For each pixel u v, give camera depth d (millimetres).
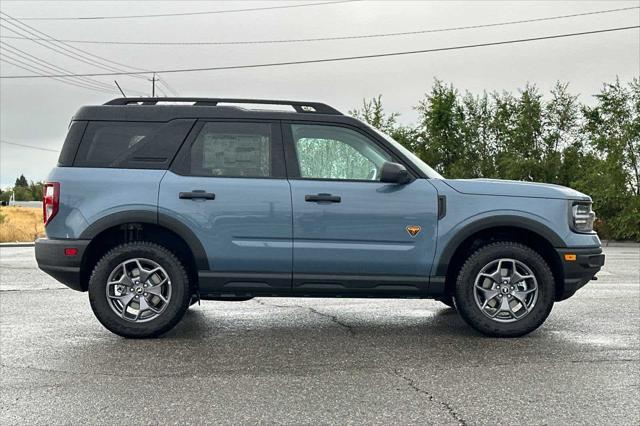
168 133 5879
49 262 5723
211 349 5402
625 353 5246
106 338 5820
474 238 6027
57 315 7008
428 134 34219
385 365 4883
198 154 5855
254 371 4711
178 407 3891
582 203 5934
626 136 24688
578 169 28281
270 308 7477
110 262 5723
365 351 5340
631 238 25250
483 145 32688
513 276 5828
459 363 4941
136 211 5691
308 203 5727
